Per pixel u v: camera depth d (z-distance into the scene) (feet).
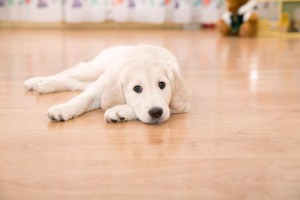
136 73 4.40
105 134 4.02
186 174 3.06
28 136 3.93
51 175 3.02
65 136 3.94
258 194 2.76
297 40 13.71
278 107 5.14
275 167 3.22
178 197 2.70
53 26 16.67
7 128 4.17
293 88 6.24
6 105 5.08
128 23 16.98
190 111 4.94
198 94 5.82
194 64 8.46
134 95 4.41
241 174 3.08
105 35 14.21
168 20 16.61
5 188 2.80
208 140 3.87
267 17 16.56
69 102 4.63
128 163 3.27
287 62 8.81
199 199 2.68
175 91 4.66
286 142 3.83
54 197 2.67
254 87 6.30
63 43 11.74
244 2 14.58
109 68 4.97
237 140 3.88
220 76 7.17
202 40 13.24
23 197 2.67
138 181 2.93
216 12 16.71
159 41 12.55
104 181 2.92
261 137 3.97
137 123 4.42
